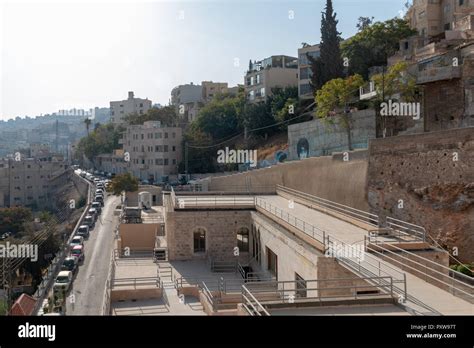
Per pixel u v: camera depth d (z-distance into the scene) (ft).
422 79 125.08
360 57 209.05
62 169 472.44
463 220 83.82
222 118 309.01
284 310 51.19
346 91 162.61
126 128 415.23
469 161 83.30
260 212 115.75
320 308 51.62
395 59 189.57
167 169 323.98
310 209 116.78
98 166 462.60
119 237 135.85
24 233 243.19
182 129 341.00
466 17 168.04
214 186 173.58
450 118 122.93
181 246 119.75
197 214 119.55
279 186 148.77
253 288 94.89
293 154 195.52
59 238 201.87
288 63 312.91
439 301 53.11
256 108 276.00
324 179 126.62
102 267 156.46
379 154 104.01
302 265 75.92
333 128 169.68
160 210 201.16
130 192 260.62
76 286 136.87
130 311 82.43
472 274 75.05
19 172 438.81
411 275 63.87
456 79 120.88
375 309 51.03
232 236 120.06
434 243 87.56
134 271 109.50
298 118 236.84
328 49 204.03
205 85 467.52
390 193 100.22
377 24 216.54
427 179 91.40
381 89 145.18
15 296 153.69
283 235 87.35
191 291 93.04
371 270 63.77
